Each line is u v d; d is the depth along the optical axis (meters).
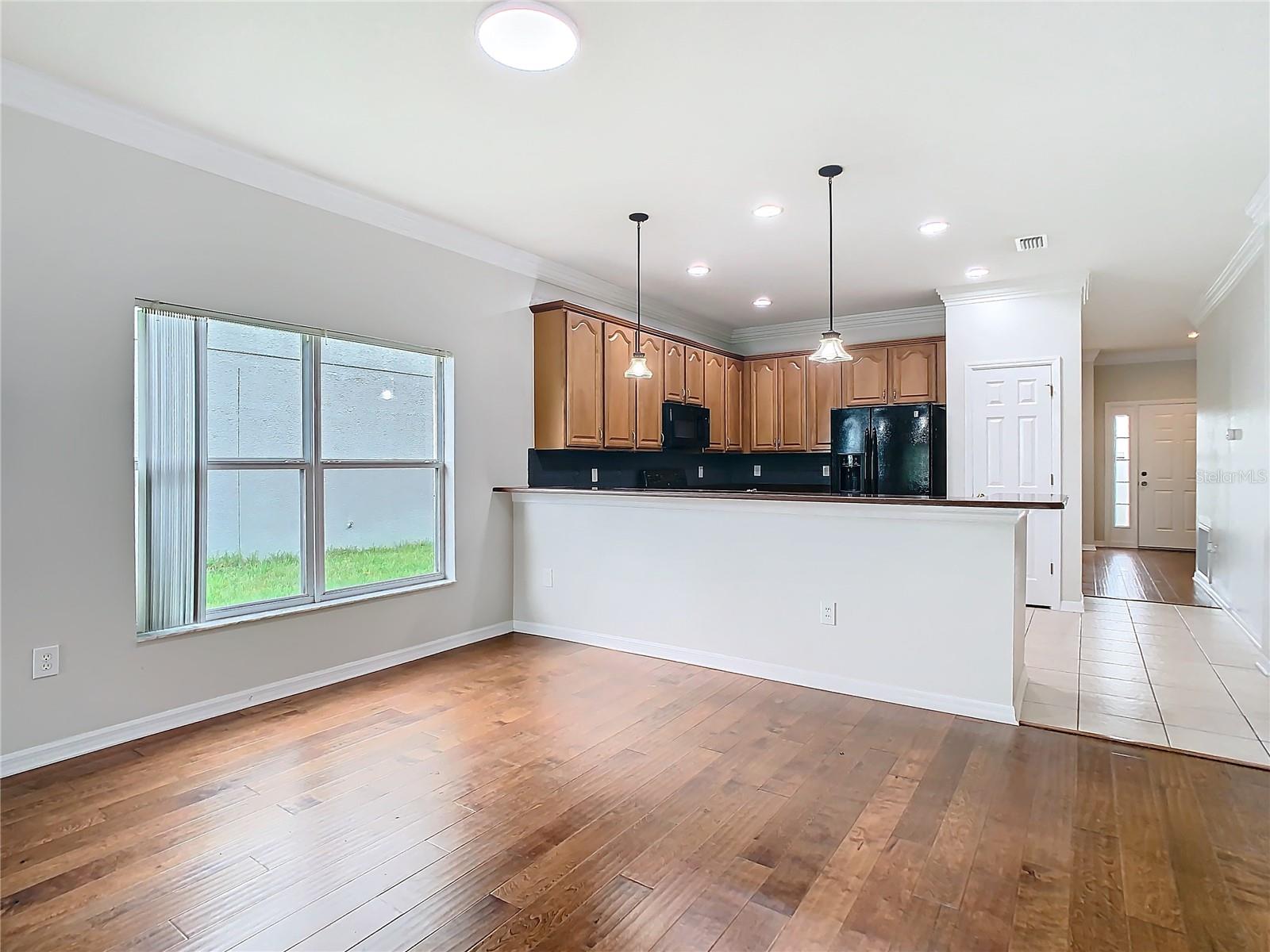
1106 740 2.96
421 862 2.03
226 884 1.92
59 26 2.25
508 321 4.70
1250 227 4.14
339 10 2.17
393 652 3.96
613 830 2.22
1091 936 1.73
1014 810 2.36
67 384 2.71
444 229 4.16
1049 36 2.29
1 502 2.55
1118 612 5.47
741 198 3.71
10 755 2.59
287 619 3.46
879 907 1.84
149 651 2.96
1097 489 9.55
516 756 2.76
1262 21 2.19
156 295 2.97
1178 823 2.28
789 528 3.67
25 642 2.62
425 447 4.23
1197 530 6.84
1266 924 1.77
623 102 2.73
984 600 3.19
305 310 3.52
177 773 2.60
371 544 3.93
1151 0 2.10
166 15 2.19
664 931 1.74
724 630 3.89
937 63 2.44
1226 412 5.51
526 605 4.72
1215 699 3.49
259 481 3.40
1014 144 3.06
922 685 3.33
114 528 2.85
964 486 5.62
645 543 4.17
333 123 2.91
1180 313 6.62
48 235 2.65
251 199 3.29
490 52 2.39
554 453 5.11
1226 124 2.87
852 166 3.31
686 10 2.15
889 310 6.49
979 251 4.62
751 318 6.89
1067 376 5.26
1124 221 4.06
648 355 5.60
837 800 2.42
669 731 3.02
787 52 2.38
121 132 2.83
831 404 6.58
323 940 1.71
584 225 4.18
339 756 2.76
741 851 2.10
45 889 1.89
